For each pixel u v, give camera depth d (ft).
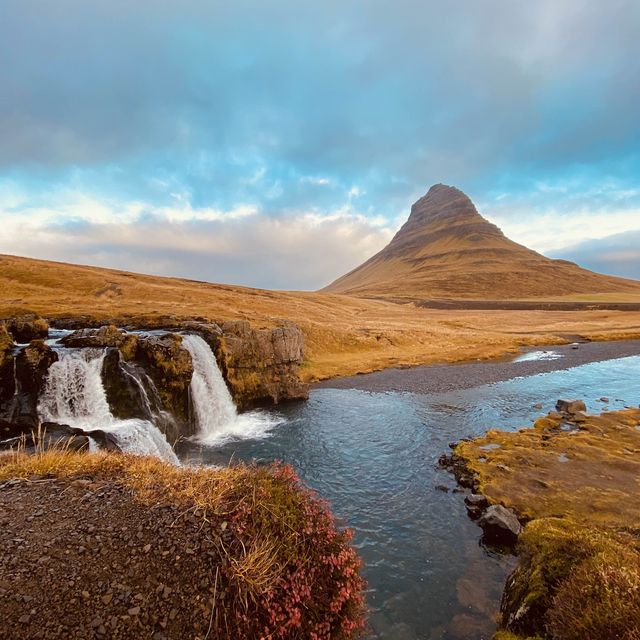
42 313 172.14
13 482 33.06
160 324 155.43
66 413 84.12
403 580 46.09
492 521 52.95
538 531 48.47
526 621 31.63
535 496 61.67
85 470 35.40
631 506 57.52
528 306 573.33
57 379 84.84
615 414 104.99
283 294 497.46
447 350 240.53
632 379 160.97
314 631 25.40
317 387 160.35
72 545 25.52
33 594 22.04
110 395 91.66
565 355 225.15
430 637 38.04
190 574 24.31
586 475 68.44
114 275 348.79
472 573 47.06
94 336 103.24
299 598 25.27
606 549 31.63
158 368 103.65
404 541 53.78
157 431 88.74
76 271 323.57
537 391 143.23
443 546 52.49
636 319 395.55
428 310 543.39
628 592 25.12
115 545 25.72
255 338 137.59
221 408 116.47
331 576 28.32
